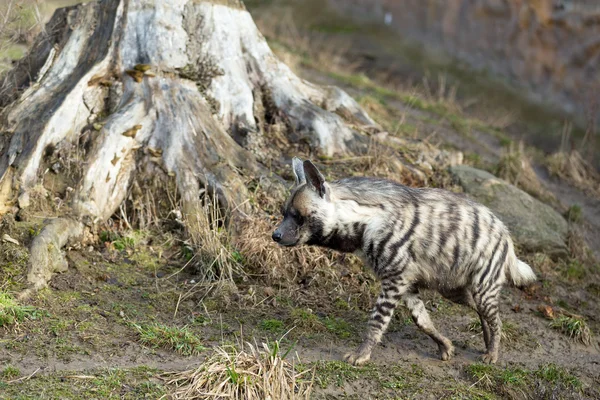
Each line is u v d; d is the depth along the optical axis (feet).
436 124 54.29
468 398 23.71
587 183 51.24
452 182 38.83
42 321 23.77
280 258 30.01
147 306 26.32
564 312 32.17
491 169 45.42
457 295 27.25
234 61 36.52
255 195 32.22
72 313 24.68
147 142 32.60
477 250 25.93
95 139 31.63
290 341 25.68
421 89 69.51
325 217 25.14
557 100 71.67
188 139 32.78
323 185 24.75
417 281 25.82
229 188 31.60
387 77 72.74
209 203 31.32
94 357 22.34
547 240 36.83
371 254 25.41
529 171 45.93
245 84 36.50
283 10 90.68
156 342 23.58
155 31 34.68
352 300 29.66
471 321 29.76
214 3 36.22
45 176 30.32
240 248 30.09
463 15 84.07
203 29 35.68
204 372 21.27
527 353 28.53
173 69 34.55
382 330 25.25
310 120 37.06
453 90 67.41
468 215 26.12
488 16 81.25
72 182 30.55
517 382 25.29
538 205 39.09
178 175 31.83
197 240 29.78
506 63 78.33
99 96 33.60
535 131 63.62
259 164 34.14
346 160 36.65
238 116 35.76
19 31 35.83
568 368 27.94
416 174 37.58
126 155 31.83
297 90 38.93
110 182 31.09
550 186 49.88
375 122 44.34
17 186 29.22
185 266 29.22
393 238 25.11
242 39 37.55
